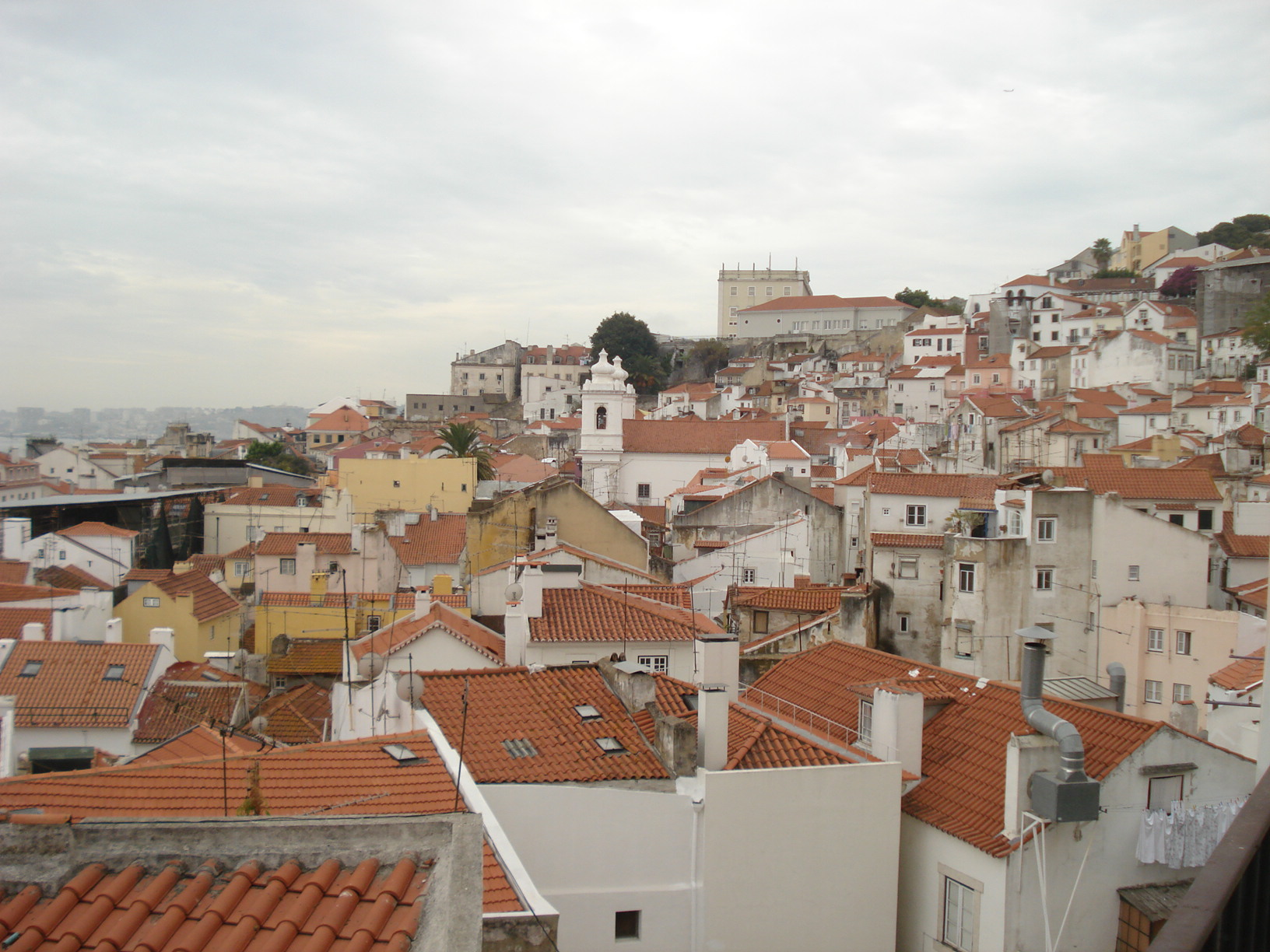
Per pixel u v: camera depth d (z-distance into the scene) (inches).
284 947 358.0
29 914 371.2
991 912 866.1
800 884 851.4
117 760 1346.0
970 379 6417.3
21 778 645.9
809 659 1343.5
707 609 2057.1
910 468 3550.7
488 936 485.1
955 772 993.5
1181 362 5669.3
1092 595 1937.7
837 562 2847.0
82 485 4473.4
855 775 870.4
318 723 1537.9
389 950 352.2
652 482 4569.4
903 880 964.6
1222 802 926.4
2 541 2709.2
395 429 7239.2
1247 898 237.3
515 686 996.6
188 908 374.0
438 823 405.7
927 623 2055.9
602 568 1854.1
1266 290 5821.9
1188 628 1808.6
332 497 3420.3
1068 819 850.1
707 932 824.3
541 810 810.2
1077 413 4232.3
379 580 2527.1
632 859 817.5
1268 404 4271.7
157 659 1556.3
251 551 2849.4
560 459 5964.6
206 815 617.6
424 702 952.3
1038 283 7332.7
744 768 887.1
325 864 397.7
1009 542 1914.4
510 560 2020.2
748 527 2837.1
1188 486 2336.4
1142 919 866.1
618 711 971.9
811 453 5167.3
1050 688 1228.5
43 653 1544.0
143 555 3117.6
